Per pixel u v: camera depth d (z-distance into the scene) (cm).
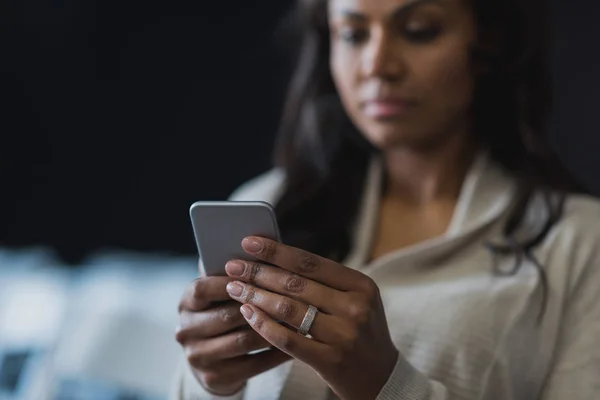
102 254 297
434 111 151
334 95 177
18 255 299
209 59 288
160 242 293
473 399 139
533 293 145
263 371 133
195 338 133
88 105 296
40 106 298
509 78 162
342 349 117
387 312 150
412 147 161
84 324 243
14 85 299
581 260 148
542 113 164
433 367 142
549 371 144
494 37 158
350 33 153
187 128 290
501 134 165
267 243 117
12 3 296
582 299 146
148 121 293
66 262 297
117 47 293
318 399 146
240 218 120
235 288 120
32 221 301
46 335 239
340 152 173
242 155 287
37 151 299
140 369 229
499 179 161
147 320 240
